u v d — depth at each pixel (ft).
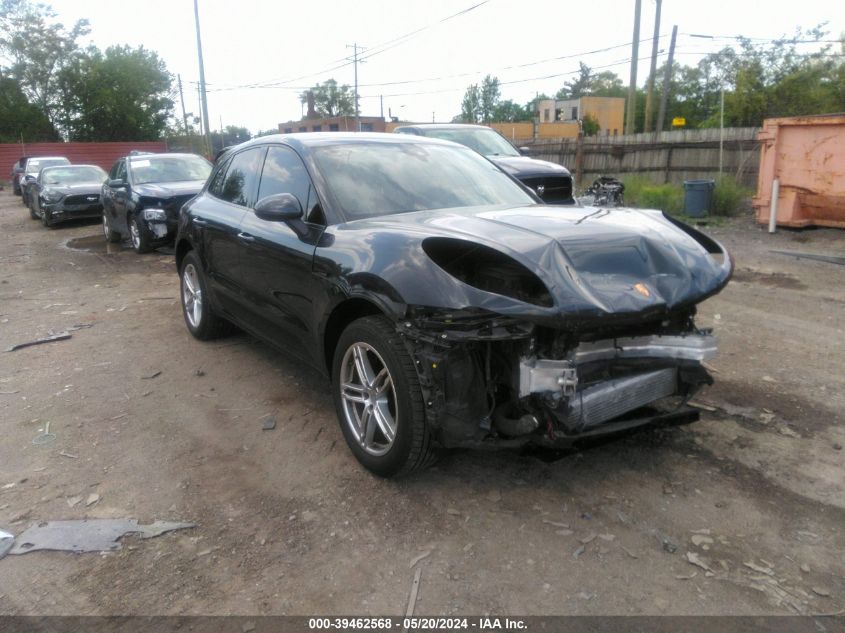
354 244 11.33
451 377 9.55
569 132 157.99
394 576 8.95
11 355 18.74
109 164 153.48
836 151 33.42
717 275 10.56
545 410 9.62
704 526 9.84
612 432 10.01
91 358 18.25
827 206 34.40
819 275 25.76
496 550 9.41
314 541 9.75
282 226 13.67
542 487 10.94
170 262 34.35
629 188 52.26
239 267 15.49
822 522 9.89
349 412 11.68
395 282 10.01
